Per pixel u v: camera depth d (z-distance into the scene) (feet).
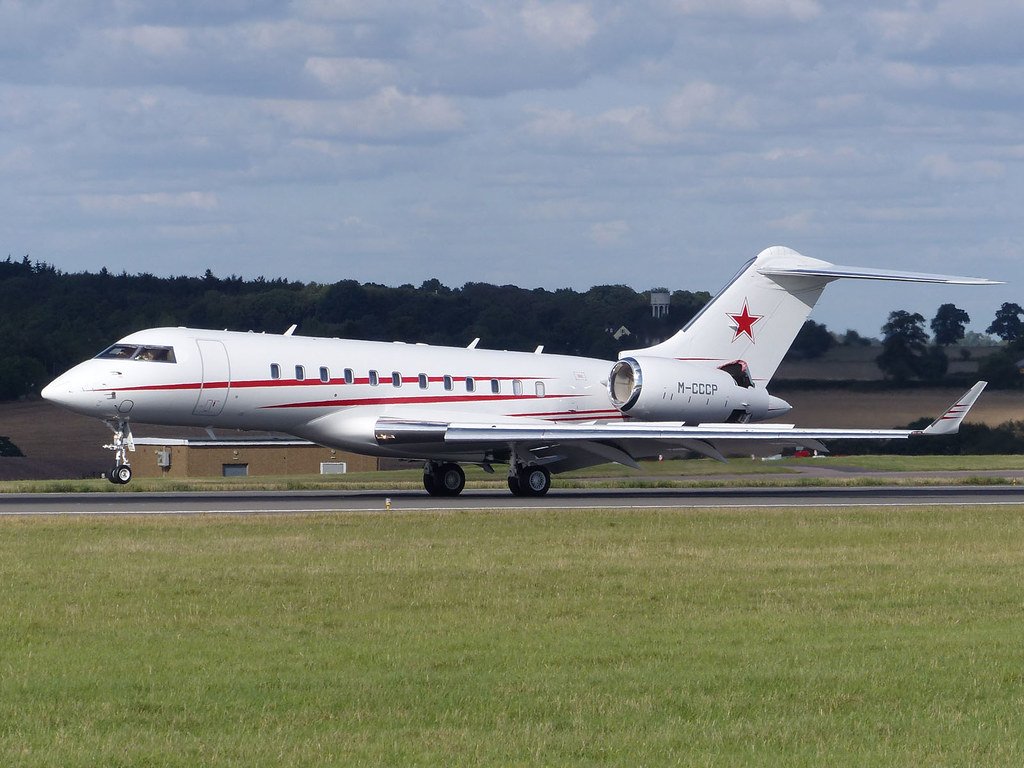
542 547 254.27
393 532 280.31
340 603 188.75
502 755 114.32
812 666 148.25
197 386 380.58
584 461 435.53
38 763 111.55
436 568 222.28
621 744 117.70
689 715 127.75
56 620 174.91
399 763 112.06
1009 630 172.04
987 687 139.03
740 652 155.84
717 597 196.75
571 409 457.68
